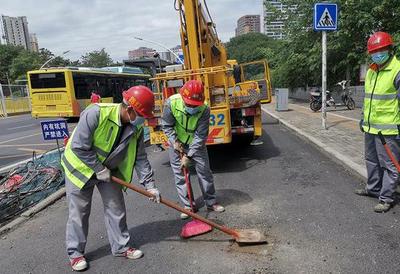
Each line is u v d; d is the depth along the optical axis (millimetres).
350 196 5469
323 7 10516
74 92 21172
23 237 4848
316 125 12703
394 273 3494
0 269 4059
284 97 19703
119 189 4059
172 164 5254
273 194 5801
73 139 3748
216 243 4281
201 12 8188
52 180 6770
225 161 8266
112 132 3793
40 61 68750
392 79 4578
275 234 4406
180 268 3809
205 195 5227
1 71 70500
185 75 7148
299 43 22094
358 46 17891
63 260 4164
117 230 4074
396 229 4344
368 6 16234
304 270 3617
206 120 4957
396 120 4625
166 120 5129
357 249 3941
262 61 9766
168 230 4727
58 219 5402
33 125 20344
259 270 3666
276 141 10500
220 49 9430
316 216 4832
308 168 7199
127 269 3867
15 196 6039
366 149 5172
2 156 10953
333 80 21922
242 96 7883
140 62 14203
